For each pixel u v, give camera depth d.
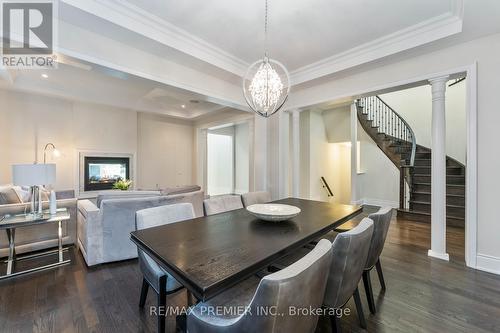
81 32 2.29
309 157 5.94
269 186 4.55
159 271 1.49
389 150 5.75
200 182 7.24
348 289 1.38
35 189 2.76
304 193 5.99
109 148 5.59
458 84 5.21
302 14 2.32
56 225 2.96
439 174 2.76
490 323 1.66
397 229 3.89
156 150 6.63
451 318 1.72
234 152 8.87
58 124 4.93
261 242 1.41
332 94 3.65
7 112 4.40
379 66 3.11
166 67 2.96
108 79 4.31
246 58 3.29
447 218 4.07
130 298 1.97
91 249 2.52
